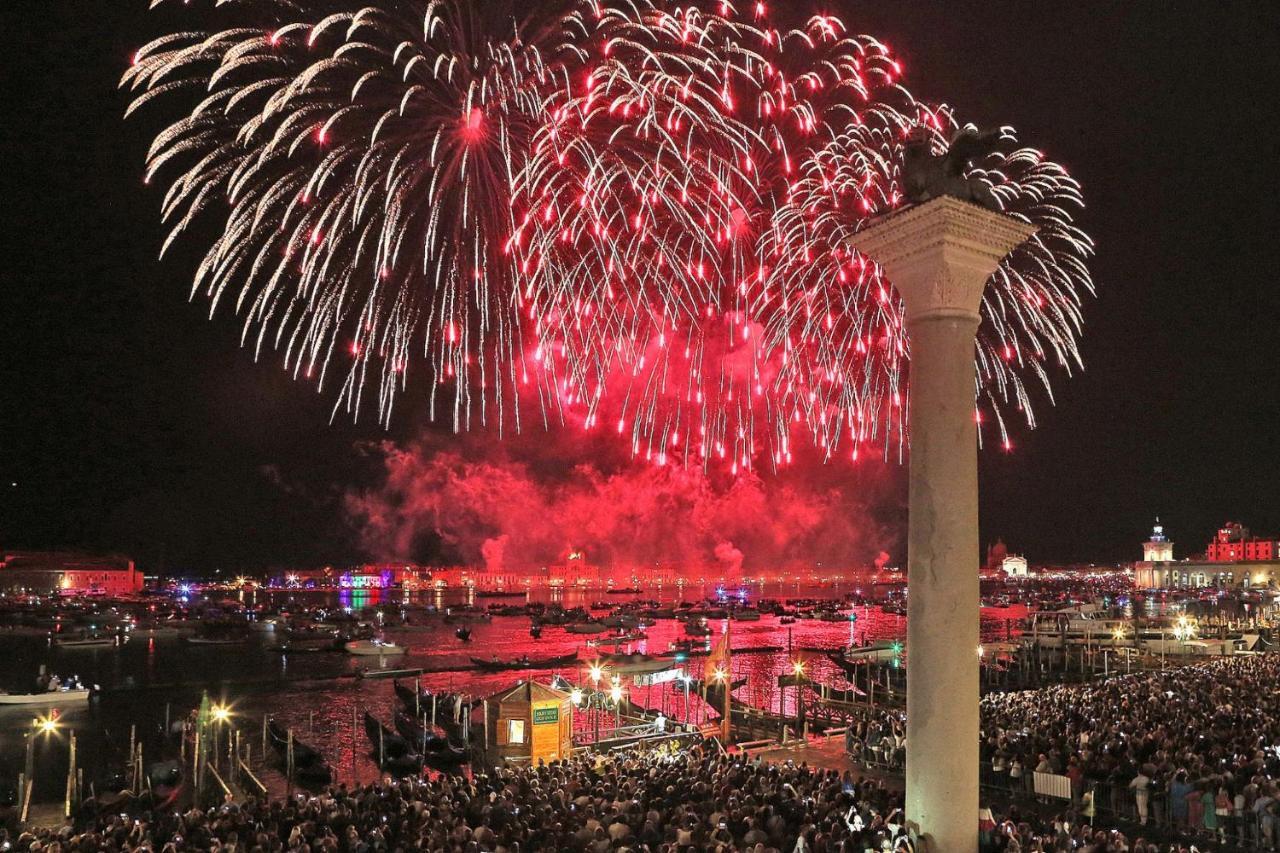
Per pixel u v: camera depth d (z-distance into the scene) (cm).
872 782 2067
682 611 17450
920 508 1388
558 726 3528
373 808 2159
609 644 11238
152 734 5350
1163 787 2052
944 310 1393
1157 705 3147
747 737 4134
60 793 3831
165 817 2447
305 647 10644
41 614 15000
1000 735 2572
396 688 6794
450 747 4197
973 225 1373
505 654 10156
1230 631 8419
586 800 2014
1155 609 13112
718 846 1515
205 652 10594
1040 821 1909
